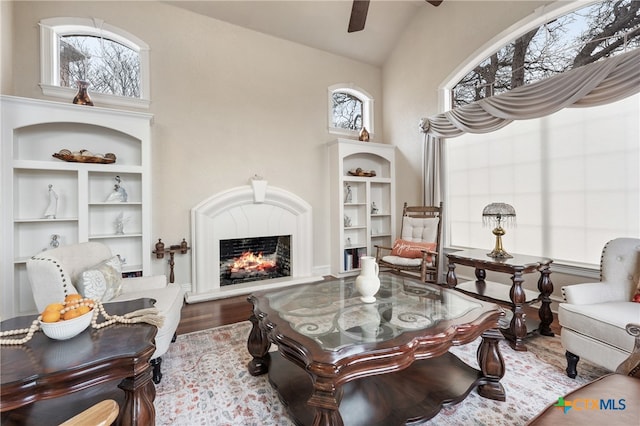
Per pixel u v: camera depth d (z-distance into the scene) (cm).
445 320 153
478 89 381
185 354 221
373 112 517
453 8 395
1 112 253
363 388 159
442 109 414
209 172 380
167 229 355
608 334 166
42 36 297
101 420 76
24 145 288
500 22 342
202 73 377
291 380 168
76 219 288
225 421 150
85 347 123
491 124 338
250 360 212
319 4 392
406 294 202
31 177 292
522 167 333
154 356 178
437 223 386
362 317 159
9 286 259
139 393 121
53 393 105
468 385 161
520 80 335
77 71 322
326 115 472
